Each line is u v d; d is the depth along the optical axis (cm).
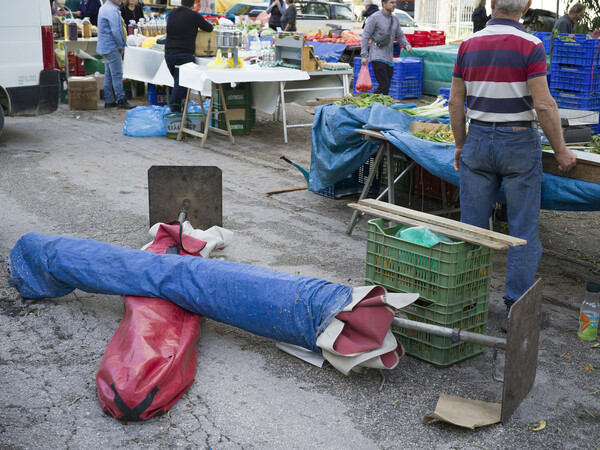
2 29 810
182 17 953
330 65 972
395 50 1495
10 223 569
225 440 293
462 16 2677
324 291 342
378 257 384
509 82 372
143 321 346
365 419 312
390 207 412
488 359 375
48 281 410
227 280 360
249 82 982
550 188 421
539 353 379
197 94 967
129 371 307
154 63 1065
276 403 323
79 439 291
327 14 1950
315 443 293
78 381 338
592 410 324
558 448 293
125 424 303
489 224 573
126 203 637
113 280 380
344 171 611
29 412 309
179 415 311
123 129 977
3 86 826
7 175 725
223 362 360
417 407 323
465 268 357
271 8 1520
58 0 1474
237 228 579
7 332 388
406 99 1326
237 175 764
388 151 548
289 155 871
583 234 598
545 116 372
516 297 404
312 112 1197
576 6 1137
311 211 639
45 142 901
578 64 939
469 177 404
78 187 688
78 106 1162
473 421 305
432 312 360
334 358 336
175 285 368
